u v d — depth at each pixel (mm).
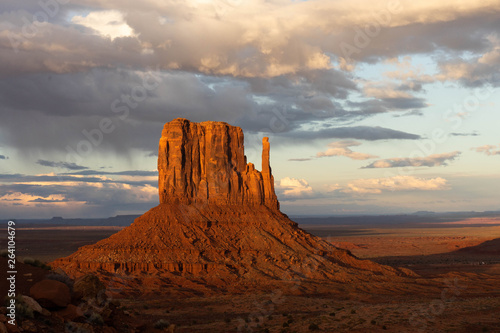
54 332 27922
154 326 39938
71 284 32844
